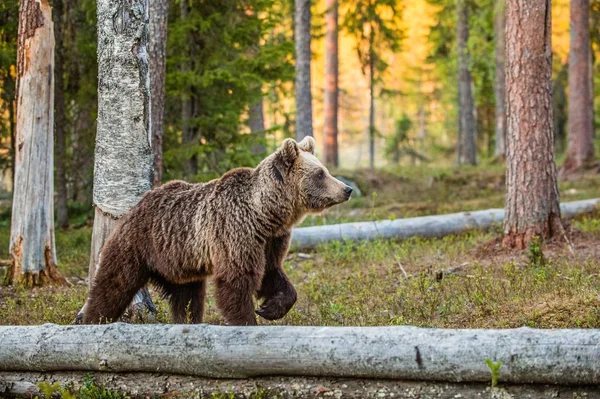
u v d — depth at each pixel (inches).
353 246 557.3
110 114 358.0
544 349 210.5
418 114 2529.5
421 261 475.2
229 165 704.4
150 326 250.5
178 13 702.5
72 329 256.2
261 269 288.2
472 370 216.1
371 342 226.4
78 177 824.3
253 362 235.5
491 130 1776.6
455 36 1505.9
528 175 463.2
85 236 675.4
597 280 360.2
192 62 700.7
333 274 465.7
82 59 724.7
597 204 633.0
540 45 454.9
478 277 385.1
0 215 875.4
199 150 666.2
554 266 403.9
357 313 335.6
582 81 1060.5
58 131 748.0
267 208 291.7
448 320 317.1
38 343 254.7
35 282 463.5
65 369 256.5
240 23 690.2
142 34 358.6
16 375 259.9
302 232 581.6
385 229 582.6
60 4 715.4
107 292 299.7
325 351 228.7
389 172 1215.6
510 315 305.4
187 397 241.8
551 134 465.7
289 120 1286.9
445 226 592.7
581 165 1059.3
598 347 207.2
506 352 213.0
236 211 286.5
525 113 461.7
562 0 1487.5
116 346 247.6
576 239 470.6
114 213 357.1
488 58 1350.9
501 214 601.6
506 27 470.3
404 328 228.8
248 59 685.3
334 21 1307.8
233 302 279.7
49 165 470.6
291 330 236.2
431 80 2078.0
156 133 529.7
